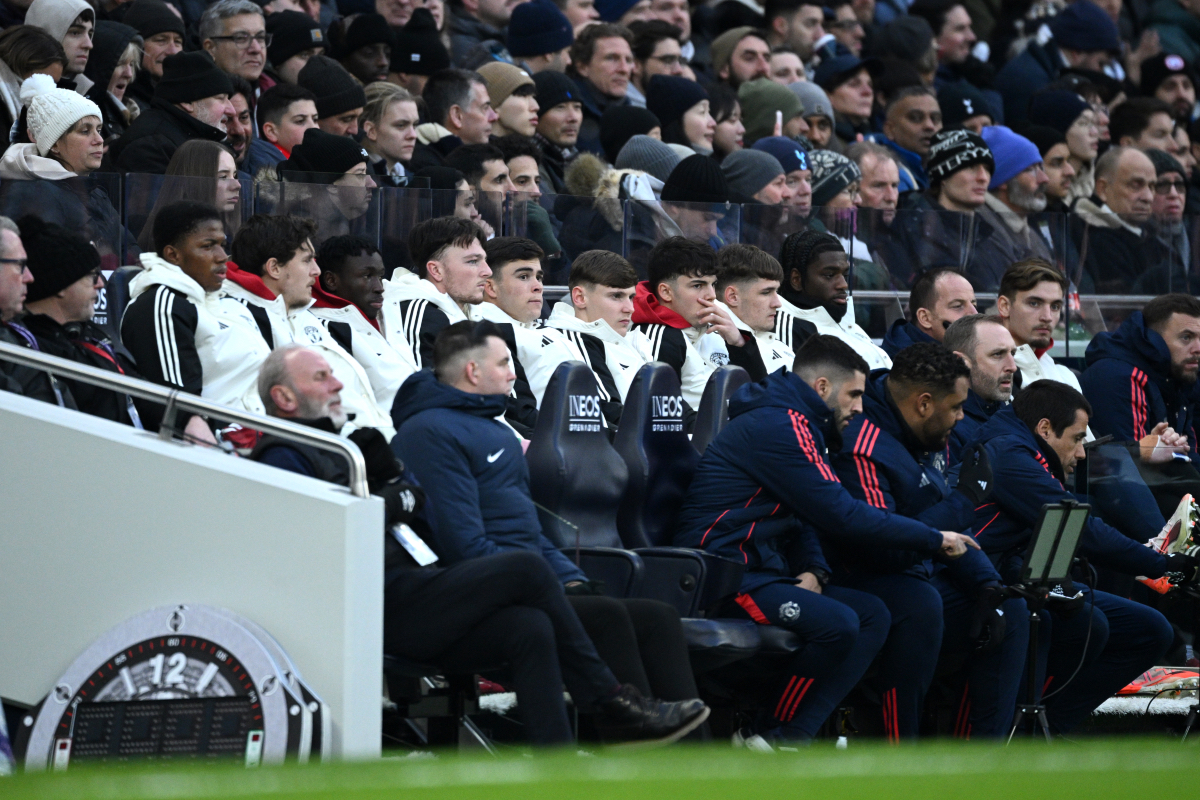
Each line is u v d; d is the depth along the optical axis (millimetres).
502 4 39125
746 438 20172
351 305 22688
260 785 9891
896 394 21312
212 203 22219
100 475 15922
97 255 19484
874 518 19688
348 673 15211
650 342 25297
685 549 19484
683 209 27562
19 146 22422
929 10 46750
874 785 10133
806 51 42719
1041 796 10039
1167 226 33469
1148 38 52094
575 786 9945
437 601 16219
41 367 16219
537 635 15945
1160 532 22875
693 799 9766
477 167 27984
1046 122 40344
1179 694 24016
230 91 25484
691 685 17609
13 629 16078
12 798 9438
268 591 15445
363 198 24109
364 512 15406
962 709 21391
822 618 19266
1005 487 21953
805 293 27844
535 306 24469
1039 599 20578
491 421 17969
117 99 26844
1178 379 27891
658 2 40719
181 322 20328
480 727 19109
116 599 15852
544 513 18750
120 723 15219
